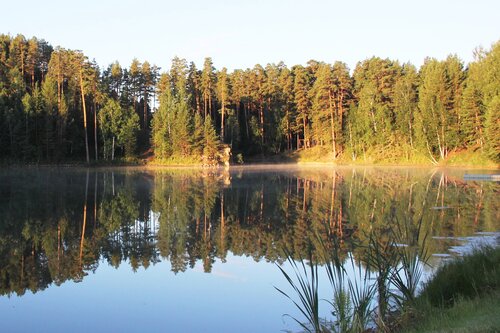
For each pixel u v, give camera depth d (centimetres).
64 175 4522
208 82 7562
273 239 1509
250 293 991
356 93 7812
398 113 6831
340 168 5903
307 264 1180
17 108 6097
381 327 672
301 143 8794
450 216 1833
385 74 7225
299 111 8156
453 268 841
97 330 806
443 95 6300
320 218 1881
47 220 1883
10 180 3847
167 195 2766
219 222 1834
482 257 852
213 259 1272
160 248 1404
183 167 6269
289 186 3306
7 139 6009
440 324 597
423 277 971
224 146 6919
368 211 2039
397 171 4959
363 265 1112
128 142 6638
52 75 6650
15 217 1952
